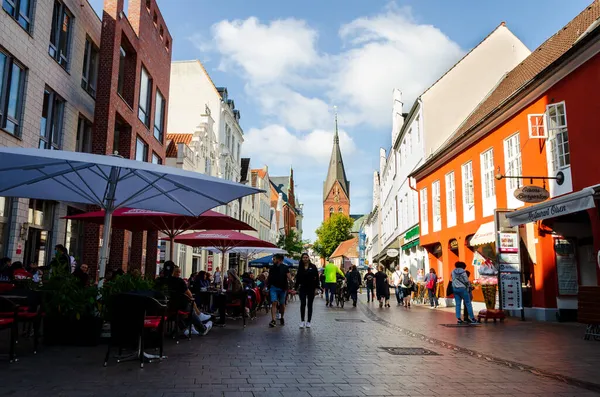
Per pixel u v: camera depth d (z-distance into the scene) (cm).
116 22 1903
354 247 8775
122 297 704
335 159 13588
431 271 2236
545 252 1451
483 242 1641
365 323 1422
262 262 3070
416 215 2889
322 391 556
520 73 2230
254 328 1265
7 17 1302
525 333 1146
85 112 1881
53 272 905
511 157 1684
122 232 2064
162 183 914
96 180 948
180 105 4112
